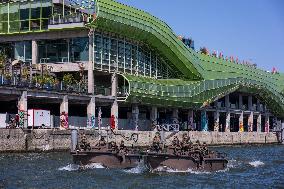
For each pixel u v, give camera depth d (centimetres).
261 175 4412
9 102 6900
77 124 6756
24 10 7331
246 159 6162
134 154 4341
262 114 11838
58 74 7369
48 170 4100
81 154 4259
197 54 9794
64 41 7275
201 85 9181
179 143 4353
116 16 7325
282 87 12688
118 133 6838
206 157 4478
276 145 10625
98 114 7469
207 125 9819
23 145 5403
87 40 7156
